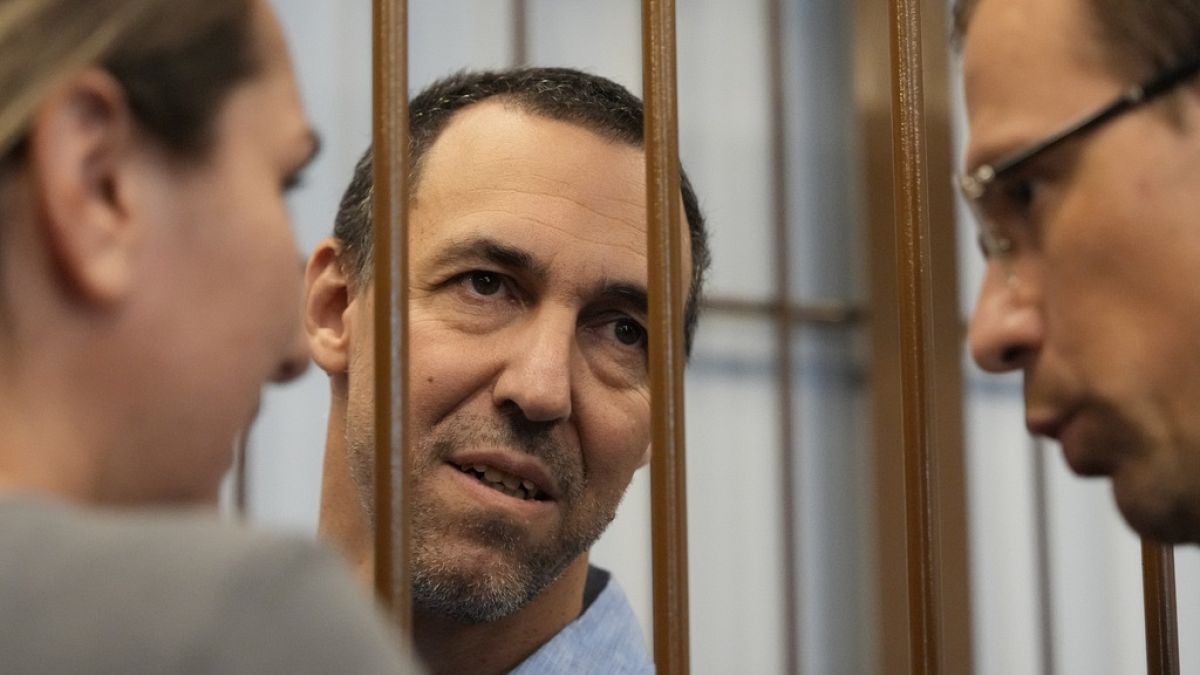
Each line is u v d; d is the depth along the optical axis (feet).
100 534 3.52
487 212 9.13
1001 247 5.53
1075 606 32.55
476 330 9.11
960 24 5.74
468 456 9.07
